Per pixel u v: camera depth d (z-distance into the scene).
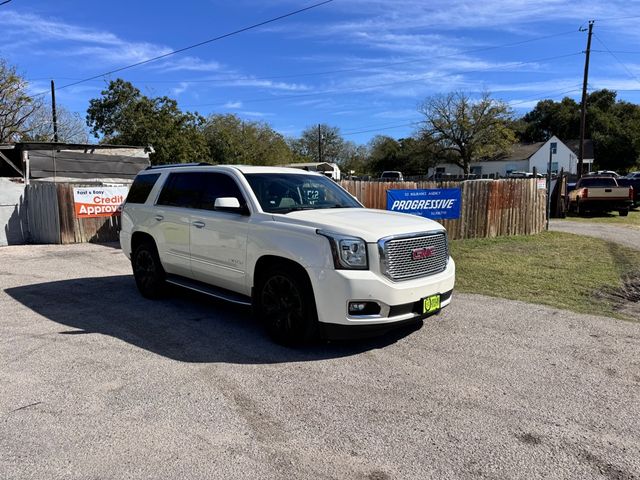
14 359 4.61
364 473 2.88
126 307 6.52
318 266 4.52
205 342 5.11
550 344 5.14
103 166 18.14
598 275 8.76
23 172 16.42
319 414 3.58
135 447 3.12
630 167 66.81
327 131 78.75
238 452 3.08
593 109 70.12
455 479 2.84
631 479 2.85
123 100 39.12
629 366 4.57
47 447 3.11
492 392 3.98
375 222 4.92
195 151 40.09
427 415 3.59
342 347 4.98
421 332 5.49
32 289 7.61
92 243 13.23
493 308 6.52
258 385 4.06
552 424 3.48
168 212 6.40
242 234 5.30
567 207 22.03
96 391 3.93
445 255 5.32
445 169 67.50
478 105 55.19
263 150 56.31
